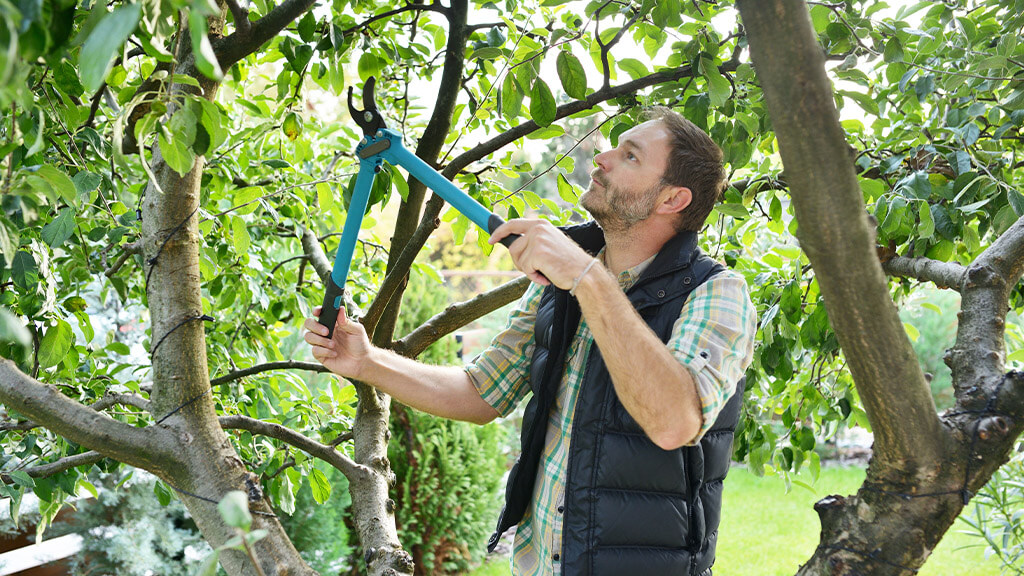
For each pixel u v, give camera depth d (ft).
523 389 4.80
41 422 3.34
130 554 10.62
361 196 3.74
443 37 6.46
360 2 5.59
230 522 1.83
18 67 1.79
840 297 2.43
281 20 4.05
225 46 4.03
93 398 5.54
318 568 12.26
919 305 6.85
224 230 6.50
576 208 6.47
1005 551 8.57
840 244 2.32
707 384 3.37
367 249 8.54
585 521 3.68
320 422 6.60
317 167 8.54
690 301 3.78
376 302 5.04
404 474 14.46
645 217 4.08
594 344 3.83
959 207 4.92
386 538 4.04
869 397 2.64
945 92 5.30
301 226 7.58
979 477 2.72
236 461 3.53
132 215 5.57
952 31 5.26
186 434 3.48
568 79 4.39
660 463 3.67
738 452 6.53
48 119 4.30
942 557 15.11
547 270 3.21
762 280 6.08
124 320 11.02
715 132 4.90
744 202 5.75
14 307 4.39
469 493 15.23
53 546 10.47
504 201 5.93
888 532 2.74
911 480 2.72
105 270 5.27
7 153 2.34
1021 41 5.03
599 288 3.18
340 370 4.33
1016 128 5.40
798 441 6.52
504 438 16.85
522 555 4.36
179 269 3.73
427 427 14.69
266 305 7.01
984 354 3.09
